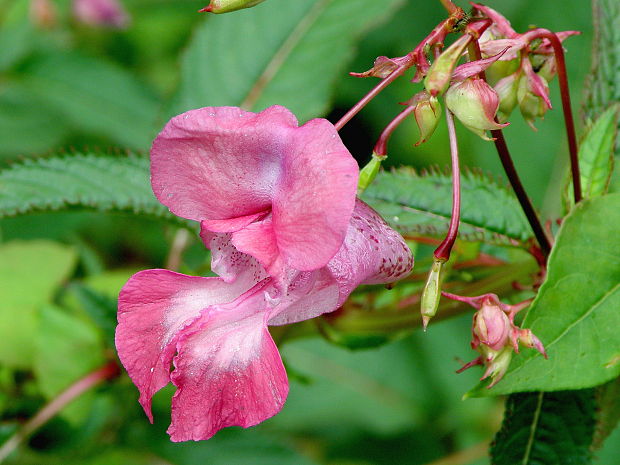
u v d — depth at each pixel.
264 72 0.24
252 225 0.16
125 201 0.20
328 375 0.27
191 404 0.16
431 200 0.20
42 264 0.24
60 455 0.23
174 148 0.16
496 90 0.17
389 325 0.20
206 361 0.16
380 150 0.17
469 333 0.27
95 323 0.21
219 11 0.17
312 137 0.16
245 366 0.16
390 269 0.17
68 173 0.21
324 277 0.16
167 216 0.20
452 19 0.16
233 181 0.16
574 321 0.17
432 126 0.16
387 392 0.27
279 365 0.16
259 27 0.24
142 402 0.16
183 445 0.23
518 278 0.19
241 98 0.24
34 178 0.21
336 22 0.24
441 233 0.19
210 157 0.16
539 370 0.17
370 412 0.26
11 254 0.24
